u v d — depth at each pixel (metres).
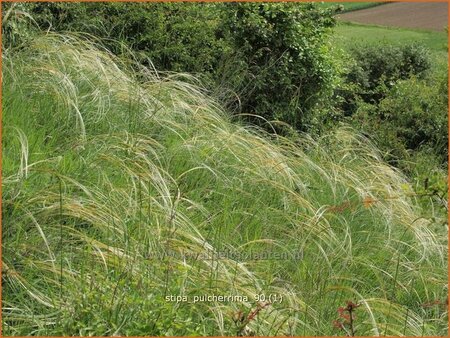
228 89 10.70
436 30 28.80
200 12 11.74
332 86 11.69
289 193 8.16
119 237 6.40
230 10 11.23
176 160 8.22
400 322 6.57
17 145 7.35
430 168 11.62
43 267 5.87
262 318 5.91
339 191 8.78
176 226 6.79
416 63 16.94
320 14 11.73
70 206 6.38
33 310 5.55
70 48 9.75
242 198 7.97
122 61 10.11
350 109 14.65
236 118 10.83
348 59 15.11
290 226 7.86
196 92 10.02
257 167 8.39
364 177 9.60
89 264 6.05
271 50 11.19
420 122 12.98
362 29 28.98
